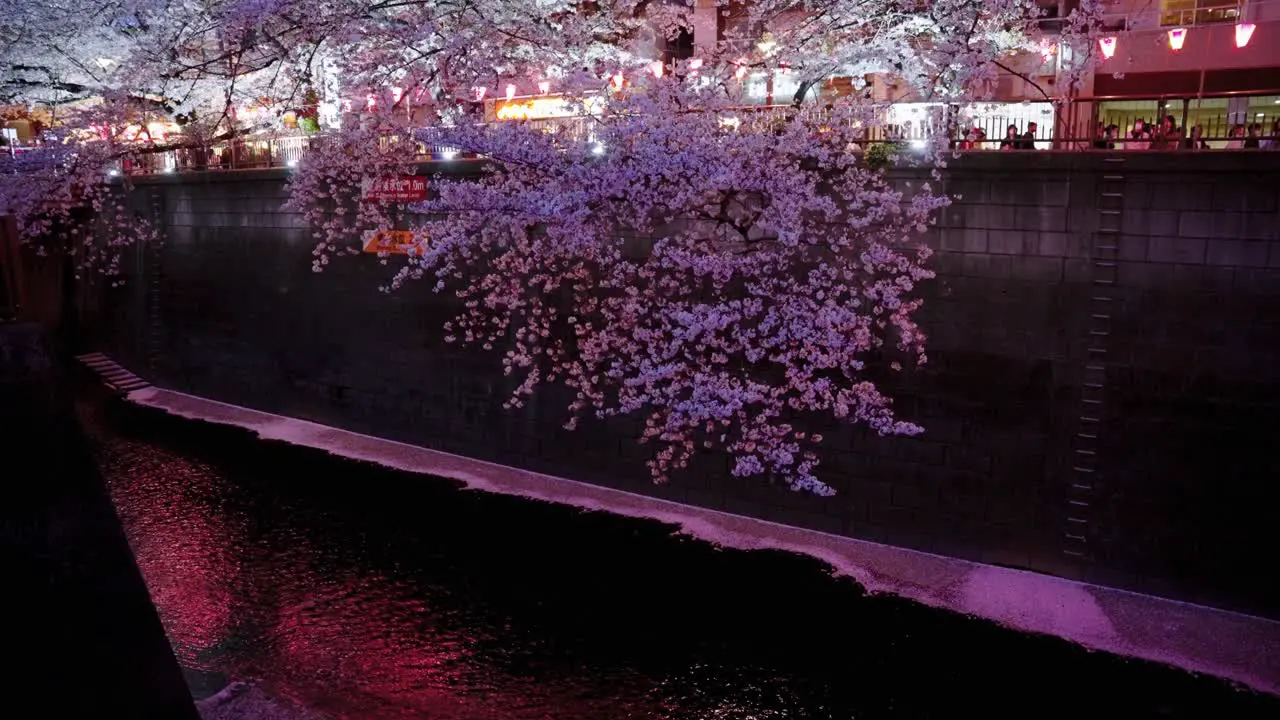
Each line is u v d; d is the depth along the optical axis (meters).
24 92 26.14
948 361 16.55
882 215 15.98
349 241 24.70
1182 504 14.90
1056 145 17.30
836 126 15.84
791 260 17.36
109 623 7.80
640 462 20.58
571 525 19.28
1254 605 14.55
